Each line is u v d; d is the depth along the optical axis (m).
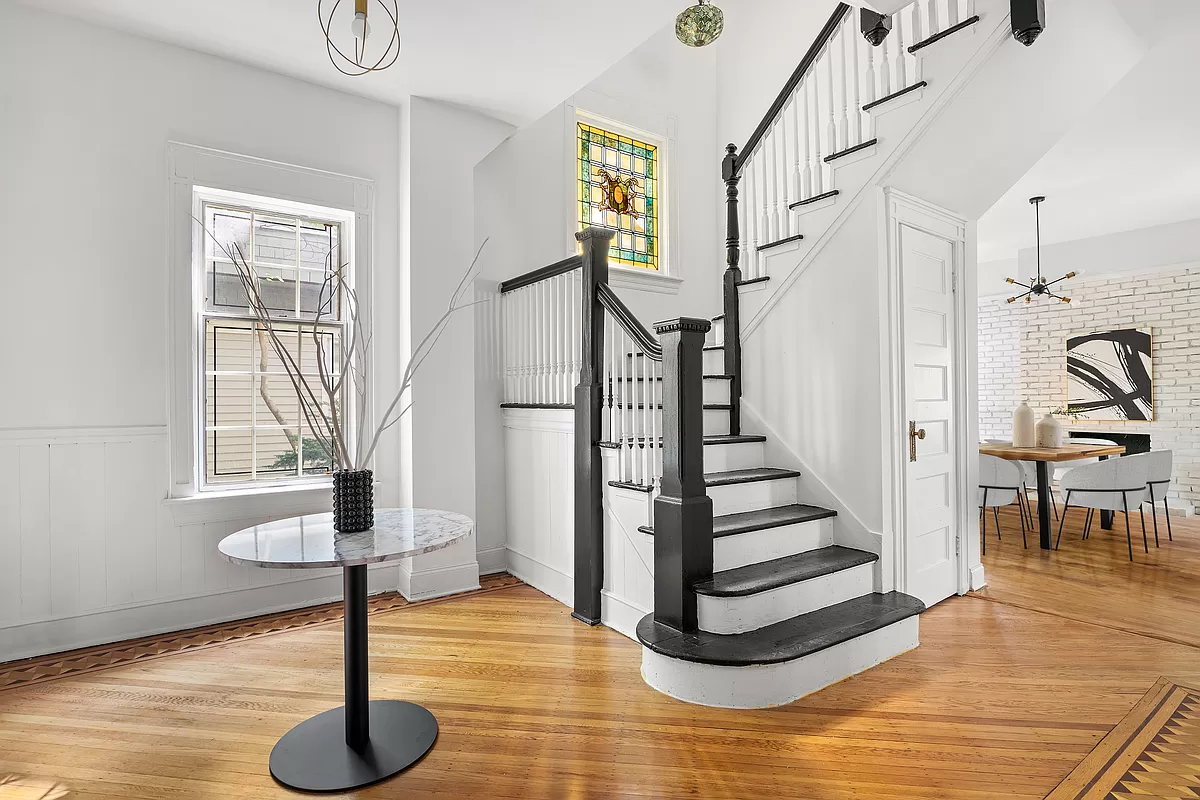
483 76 3.36
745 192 3.87
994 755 1.97
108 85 2.90
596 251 3.21
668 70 5.28
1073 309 7.00
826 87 3.32
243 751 2.01
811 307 3.34
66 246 2.80
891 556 3.06
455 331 3.74
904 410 3.15
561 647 2.87
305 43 3.04
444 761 1.96
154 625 3.01
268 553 1.77
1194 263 6.14
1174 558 4.52
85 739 2.07
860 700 2.34
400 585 3.67
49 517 2.77
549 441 3.66
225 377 3.24
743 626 2.52
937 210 3.42
